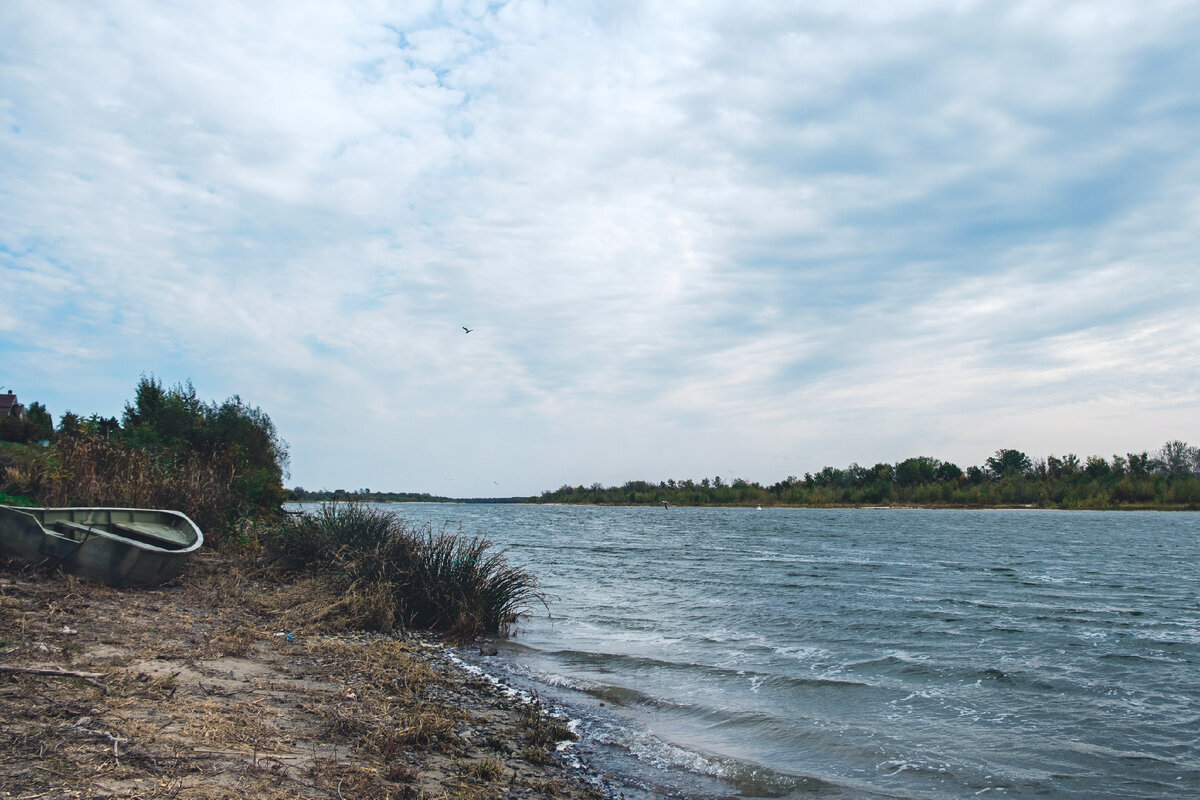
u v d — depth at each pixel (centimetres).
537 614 1598
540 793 609
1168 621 1627
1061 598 1984
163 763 474
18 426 2947
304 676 818
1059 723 901
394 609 1271
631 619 1583
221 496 1806
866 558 3231
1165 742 835
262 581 1400
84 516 1257
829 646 1320
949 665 1182
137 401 2569
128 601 1017
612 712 894
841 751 786
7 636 710
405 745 654
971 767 746
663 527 6438
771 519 8512
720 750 773
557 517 9231
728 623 1544
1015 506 11238
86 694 587
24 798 391
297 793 475
